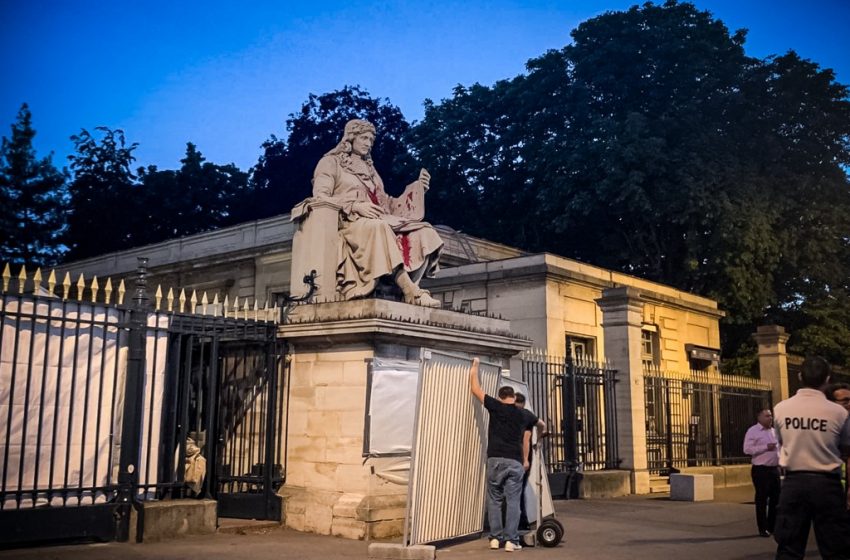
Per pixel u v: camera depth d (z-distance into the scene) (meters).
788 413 6.08
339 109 41.19
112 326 8.41
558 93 32.12
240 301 23.92
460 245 23.89
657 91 30.27
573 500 14.17
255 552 7.72
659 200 27.39
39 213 40.12
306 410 9.76
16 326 7.67
